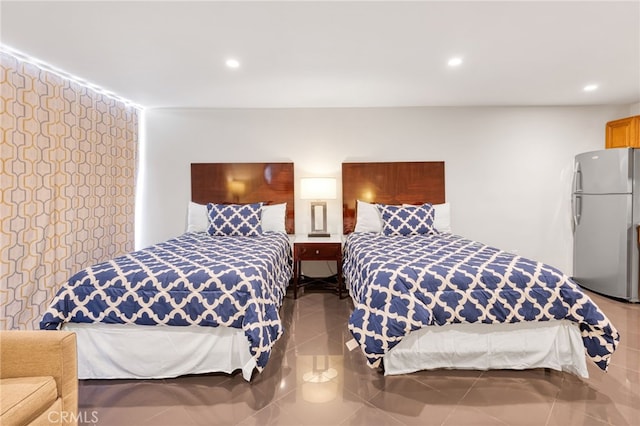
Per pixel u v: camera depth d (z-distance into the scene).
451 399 1.77
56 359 1.27
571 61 2.63
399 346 2.00
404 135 4.01
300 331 2.66
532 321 1.97
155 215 4.04
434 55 2.50
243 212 3.55
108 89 3.26
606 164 3.46
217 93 3.40
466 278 1.96
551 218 4.04
